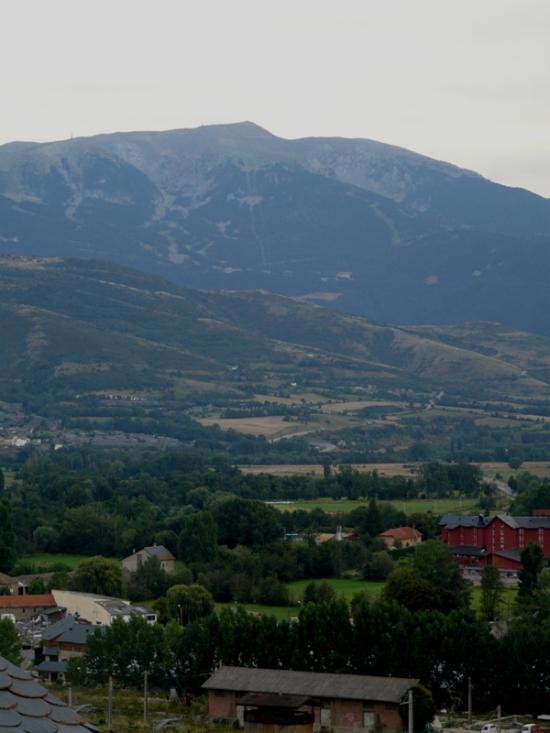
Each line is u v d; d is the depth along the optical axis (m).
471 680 172.00
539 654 171.38
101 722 152.62
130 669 182.25
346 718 158.12
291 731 152.88
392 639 174.12
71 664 189.88
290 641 176.12
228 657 176.88
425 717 157.25
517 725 160.75
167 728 150.88
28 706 32.44
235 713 162.62
